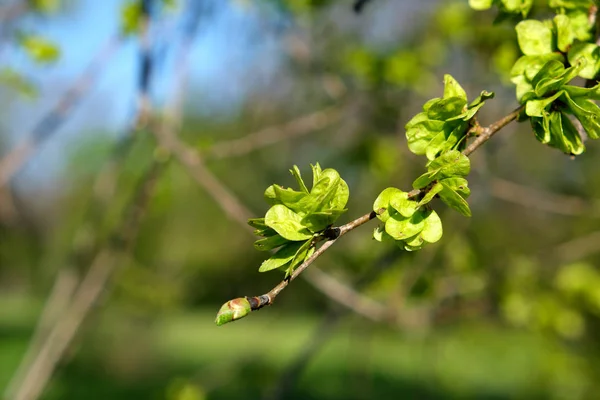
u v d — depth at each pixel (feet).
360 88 18.21
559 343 19.63
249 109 27.40
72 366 37.78
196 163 13.33
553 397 23.47
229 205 12.92
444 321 19.06
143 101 13.44
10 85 16.14
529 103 5.83
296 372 15.74
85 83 14.69
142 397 34.83
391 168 18.45
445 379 23.30
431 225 5.45
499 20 7.47
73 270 16.69
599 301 18.67
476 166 16.55
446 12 17.84
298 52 18.40
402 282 16.96
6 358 47.78
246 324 61.52
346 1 19.22
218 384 18.92
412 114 18.81
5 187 19.51
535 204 17.22
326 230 5.27
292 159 26.66
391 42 20.93
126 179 18.72
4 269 64.59
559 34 6.43
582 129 6.00
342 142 19.74
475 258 18.54
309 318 65.77
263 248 5.31
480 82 17.80
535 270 19.13
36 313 70.69
